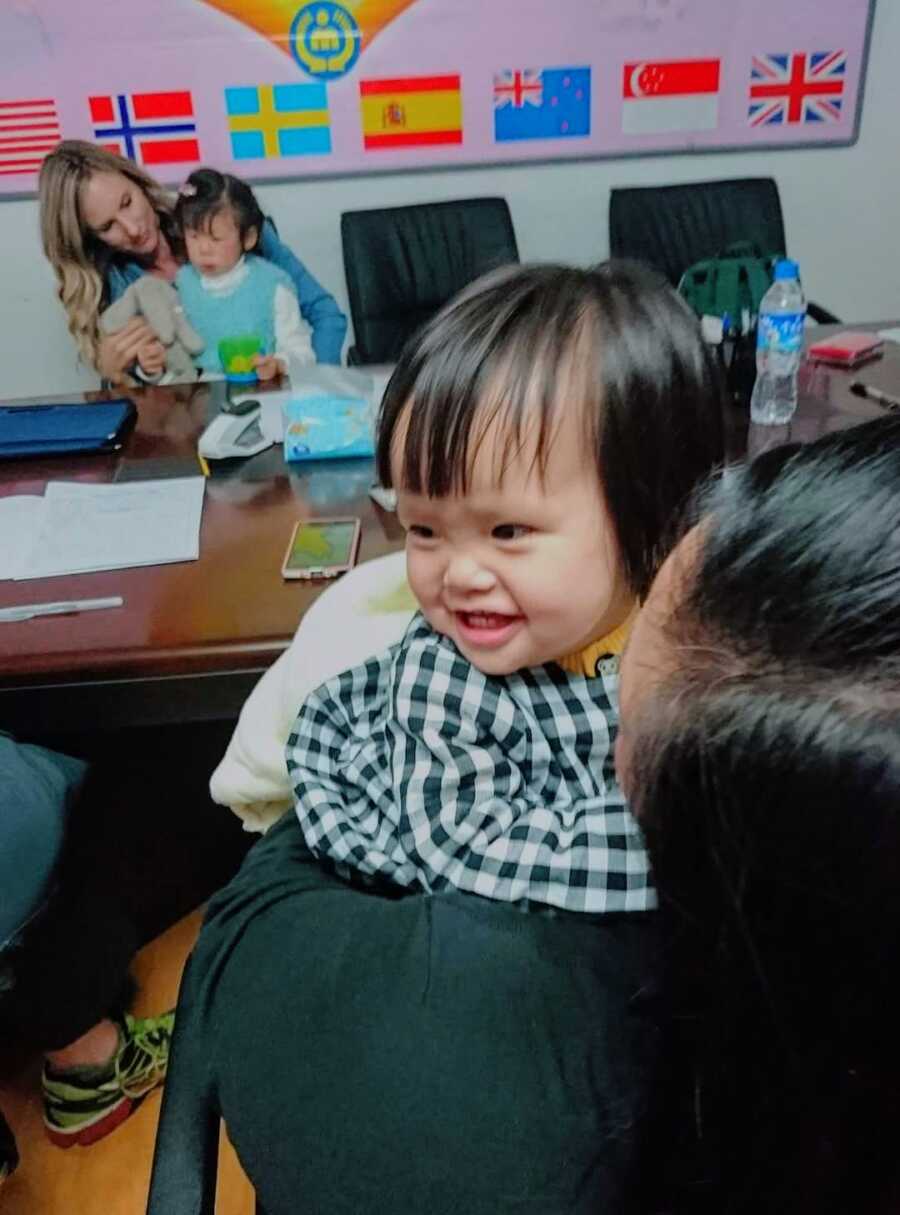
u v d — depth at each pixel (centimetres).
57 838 95
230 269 208
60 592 106
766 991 27
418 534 54
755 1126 29
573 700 53
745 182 262
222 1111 46
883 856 24
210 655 94
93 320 212
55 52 245
